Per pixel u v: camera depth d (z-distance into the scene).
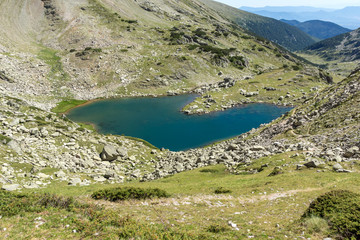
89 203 18.78
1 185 28.25
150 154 63.00
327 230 12.48
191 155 60.38
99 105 112.06
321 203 14.85
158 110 106.81
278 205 19.95
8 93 87.56
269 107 112.81
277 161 36.28
